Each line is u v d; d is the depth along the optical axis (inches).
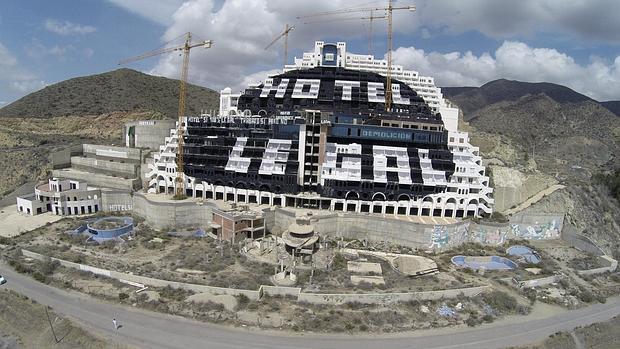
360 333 2736.2
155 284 3235.7
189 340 2554.1
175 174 5457.7
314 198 4943.4
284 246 4165.8
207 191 5310.0
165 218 4785.9
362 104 6756.9
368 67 7780.5
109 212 5423.2
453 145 5511.8
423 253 4313.5
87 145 6845.5
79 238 4325.8
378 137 5364.2
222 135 5585.6
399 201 4857.3
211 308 2901.1
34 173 6761.8
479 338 2805.1
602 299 3629.4
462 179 5027.1
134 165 5954.7
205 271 3567.9
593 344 3002.0
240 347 2498.8
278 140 5354.3
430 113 6555.1
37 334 2669.8
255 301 3038.9
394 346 2615.7
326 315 2903.5
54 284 3260.3
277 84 7317.9
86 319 2765.7
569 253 4699.8
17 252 3870.6
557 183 6023.6
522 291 3595.0
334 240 4485.7
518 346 2755.9
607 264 4458.7
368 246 4402.1
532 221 5022.1
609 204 6230.3
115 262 3720.5
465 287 3417.8
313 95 6850.4
